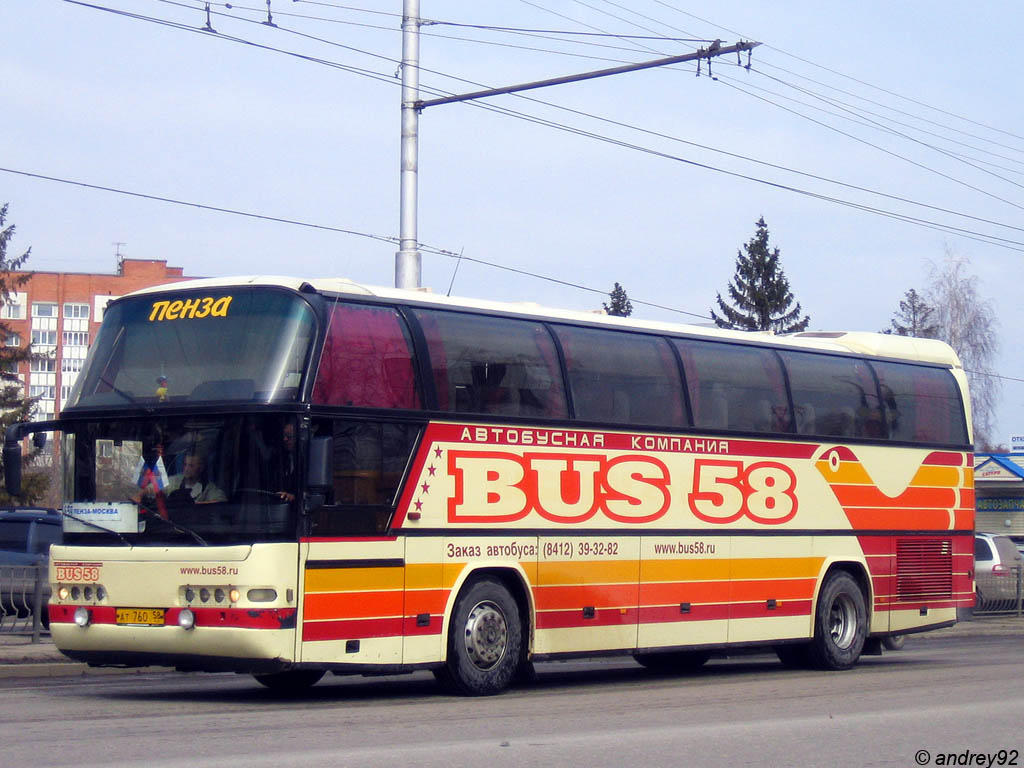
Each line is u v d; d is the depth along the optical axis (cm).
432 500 1322
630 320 1592
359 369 1273
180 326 1288
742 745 1003
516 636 1402
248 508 1205
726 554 1633
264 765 862
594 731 1072
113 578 1257
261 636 1180
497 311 1438
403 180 2083
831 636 1786
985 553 3159
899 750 988
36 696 1355
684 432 1599
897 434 1914
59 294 9212
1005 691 1443
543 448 1436
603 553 1487
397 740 999
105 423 1295
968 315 6956
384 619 1267
